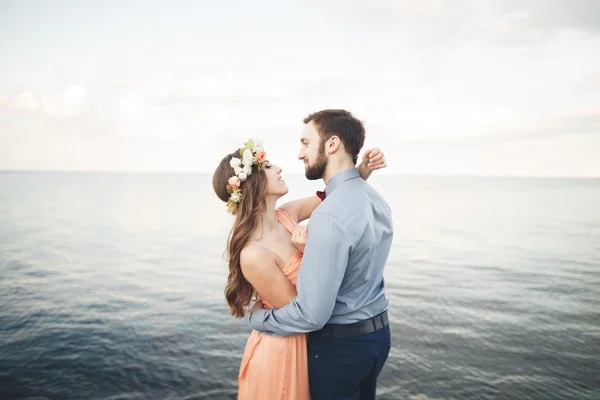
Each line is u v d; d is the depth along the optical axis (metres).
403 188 131.25
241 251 1.67
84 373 6.88
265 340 1.68
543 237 27.73
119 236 26.36
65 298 11.71
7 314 10.08
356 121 1.61
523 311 10.98
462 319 10.10
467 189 129.62
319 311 1.38
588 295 12.94
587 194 102.69
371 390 1.68
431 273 16.05
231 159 1.80
